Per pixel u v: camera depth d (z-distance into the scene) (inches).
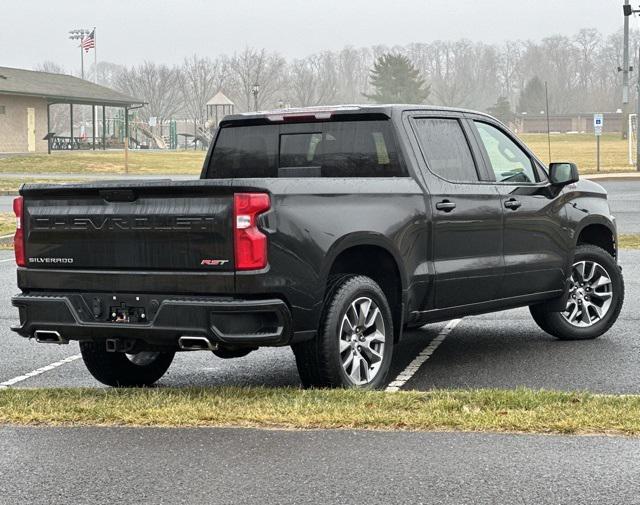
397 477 241.1
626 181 1811.0
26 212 332.2
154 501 228.2
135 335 312.5
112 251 317.4
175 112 6304.1
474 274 373.1
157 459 258.1
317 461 254.2
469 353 414.3
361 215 328.2
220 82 6417.3
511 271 390.3
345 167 364.8
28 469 251.8
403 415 289.7
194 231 304.0
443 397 312.2
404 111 362.6
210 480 241.4
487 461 252.2
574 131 7824.8
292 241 305.6
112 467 252.4
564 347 424.5
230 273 300.5
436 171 366.0
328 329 318.3
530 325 482.3
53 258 327.9
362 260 350.6
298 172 371.6
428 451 260.8
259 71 6456.7
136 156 3026.6
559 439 270.1
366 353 334.6
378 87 6476.4
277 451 262.7
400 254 342.6
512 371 377.4
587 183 440.8
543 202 407.2
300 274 307.3
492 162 393.4
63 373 388.5
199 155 3275.1
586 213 428.8
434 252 358.9
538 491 230.7
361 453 259.9
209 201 302.8
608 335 451.8
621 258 748.0
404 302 347.9
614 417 285.9
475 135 388.5
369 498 227.6
